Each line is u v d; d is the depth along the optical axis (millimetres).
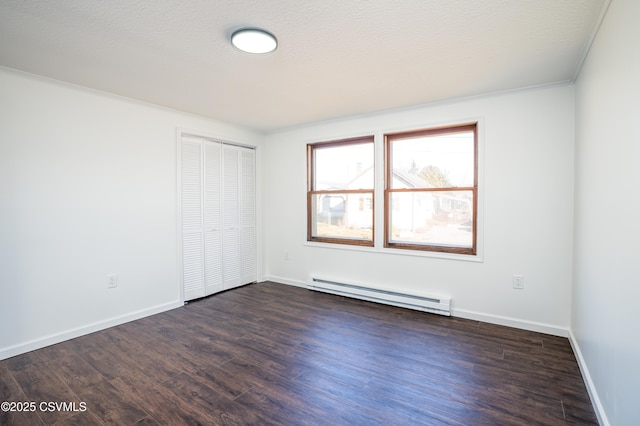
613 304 1505
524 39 1940
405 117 3451
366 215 3891
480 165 3035
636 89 1238
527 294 2861
